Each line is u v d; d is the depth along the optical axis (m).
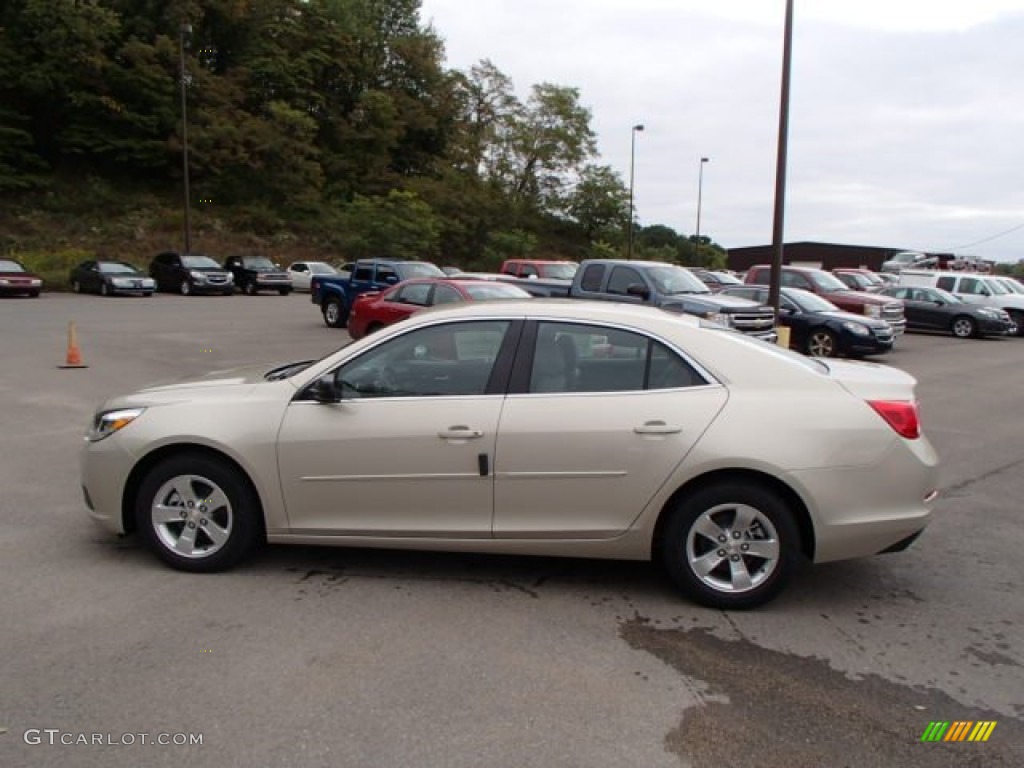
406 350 4.43
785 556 4.09
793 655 3.69
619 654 3.65
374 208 52.28
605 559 4.67
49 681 3.30
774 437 4.02
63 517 5.45
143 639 3.70
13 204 42.69
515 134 63.62
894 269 50.12
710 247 72.00
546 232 65.62
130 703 3.15
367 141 61.69
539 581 4.51
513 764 2.81
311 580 4.45
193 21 50.50
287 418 4.36
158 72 47.16
